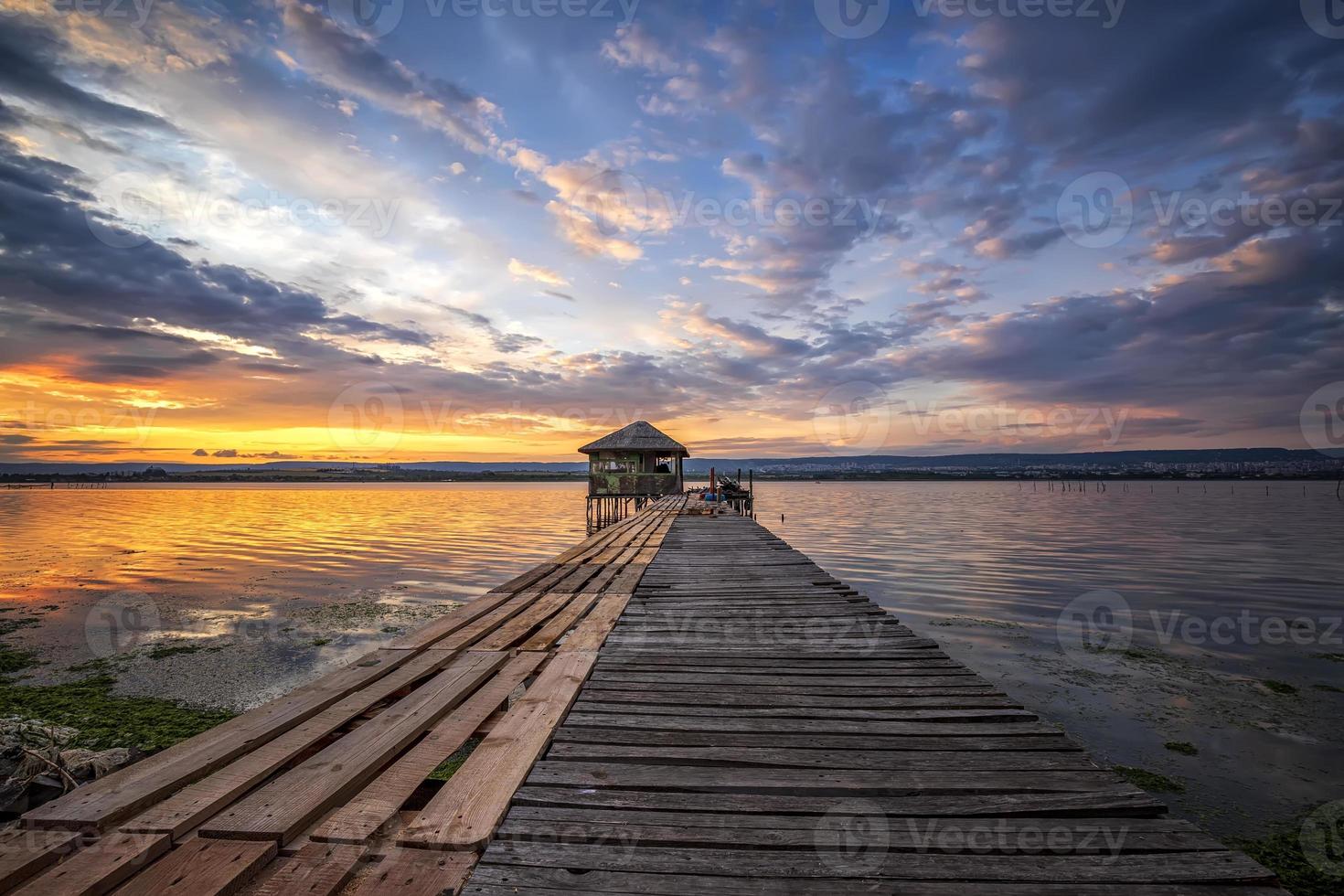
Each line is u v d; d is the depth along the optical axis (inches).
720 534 535.8
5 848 79.5
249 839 84.7
